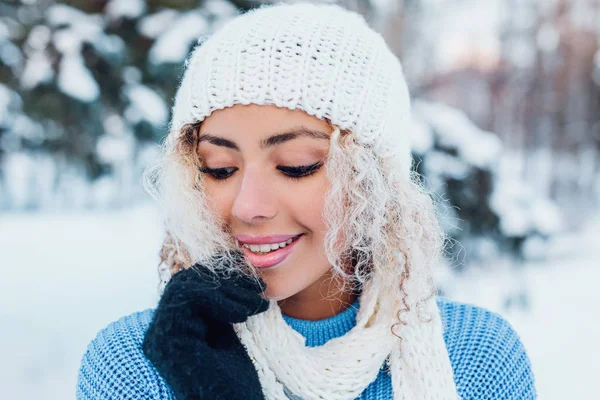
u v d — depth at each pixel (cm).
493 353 109
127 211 802
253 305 90
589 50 1105
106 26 254
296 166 92
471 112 1032
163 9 254
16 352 351
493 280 392
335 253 99
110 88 253
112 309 430
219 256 97
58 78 240
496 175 281
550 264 613
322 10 104
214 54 94
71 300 446
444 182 271
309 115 92
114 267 548
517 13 945
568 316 466
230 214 97
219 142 93
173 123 105
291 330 100
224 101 91
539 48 996
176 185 102
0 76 249
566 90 1109
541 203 302
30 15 248
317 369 97
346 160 94
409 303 104
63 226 724
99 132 267
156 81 261
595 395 353
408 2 582
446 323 116
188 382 80
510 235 287
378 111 99
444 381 102
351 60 96
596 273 594
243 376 86
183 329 83
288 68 90
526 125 1091
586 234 831
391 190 103
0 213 786
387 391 105
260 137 90
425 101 296
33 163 378
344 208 99
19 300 440
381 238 102
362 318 104
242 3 263
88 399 97
